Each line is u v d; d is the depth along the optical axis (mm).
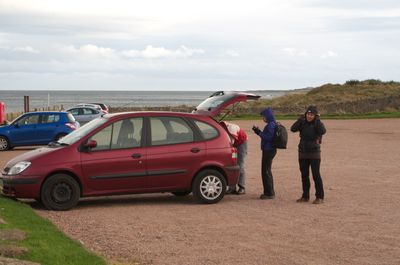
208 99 14883
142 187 12750
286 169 19141
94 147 12547
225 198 13844
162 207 12664
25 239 8547
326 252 8703
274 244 9195
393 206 12445
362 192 14359
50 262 7512
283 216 11500
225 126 14188
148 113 13039
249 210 12195
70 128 27531
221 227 10492
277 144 13500
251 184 16078
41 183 12219
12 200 12273
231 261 8203
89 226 10609
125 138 12773
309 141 12953
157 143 12898
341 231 10094
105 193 12562
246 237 9688
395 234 9859
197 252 8711
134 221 11078
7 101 188375
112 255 8555
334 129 39344
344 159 21844
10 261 7293
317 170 12938
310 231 10109
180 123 13148
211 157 13094
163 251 8766
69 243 8680
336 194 14102
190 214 11789
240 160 14375
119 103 167375
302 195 13367
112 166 12539
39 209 12445
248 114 60719
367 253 8648
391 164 20188
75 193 12344
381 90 92438
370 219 11125
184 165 12938
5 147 27156
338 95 89875
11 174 12352
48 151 12492
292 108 63812
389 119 52406
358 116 56469
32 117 27516
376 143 28859
